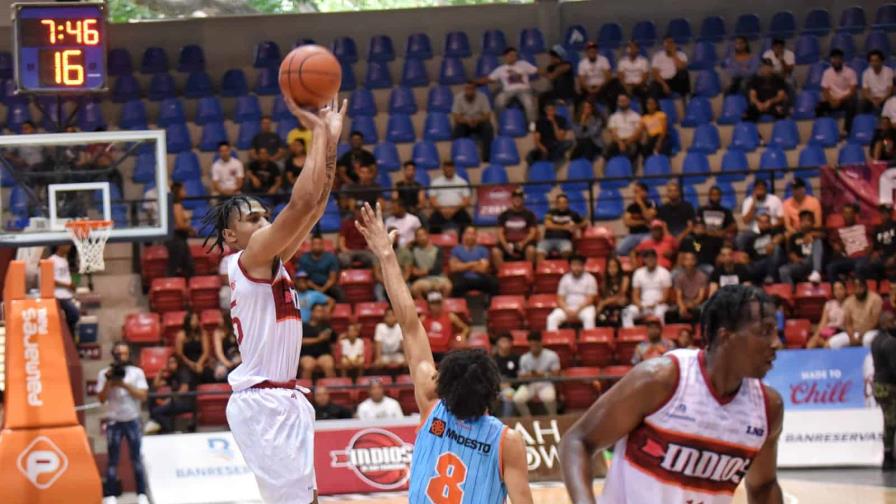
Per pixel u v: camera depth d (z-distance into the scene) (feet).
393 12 67.15
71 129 52.37
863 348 42.86
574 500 11.73
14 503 30.27
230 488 41.14
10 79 63.16
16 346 30.89
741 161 57.36
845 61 62.49
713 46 64.44
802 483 38.88
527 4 67.00
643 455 11.95
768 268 48.93
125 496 41.27
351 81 64.44
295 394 15.88
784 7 66.49
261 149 55.16
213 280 50.60
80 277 52.06
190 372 45.14
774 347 11.51
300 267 49.26
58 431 30.73
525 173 58.59
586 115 57.52
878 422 42.45
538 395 43.47
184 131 61.05
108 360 50.14
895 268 48.42
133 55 66.64
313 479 15.74
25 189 35.88
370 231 16.33
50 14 36.14
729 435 11.77
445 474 14.60
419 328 15.80
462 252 50.42
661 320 46.98
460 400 14.35
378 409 42.22
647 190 52.75
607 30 65.51
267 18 67.15
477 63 63.82
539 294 50.16
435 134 60.80
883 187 49.19
